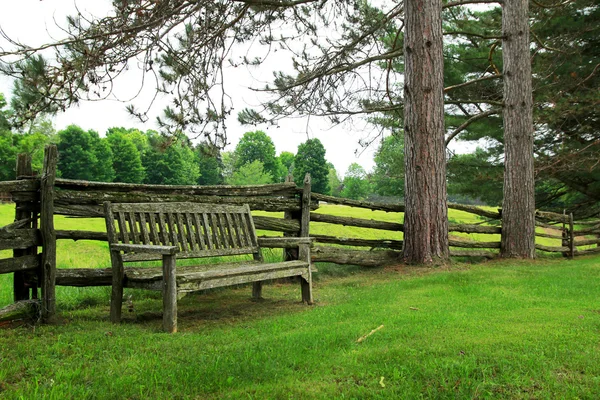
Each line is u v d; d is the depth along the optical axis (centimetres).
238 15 896
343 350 349
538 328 399
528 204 1078
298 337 376
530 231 1078
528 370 301
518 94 1098
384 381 289
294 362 319
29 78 602
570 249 1215
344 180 7912
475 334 383
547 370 300
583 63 1516
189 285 425
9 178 4034
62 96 627
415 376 294
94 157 6662
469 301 541
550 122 1379
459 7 1512
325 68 1184
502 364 310
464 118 1628
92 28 659
